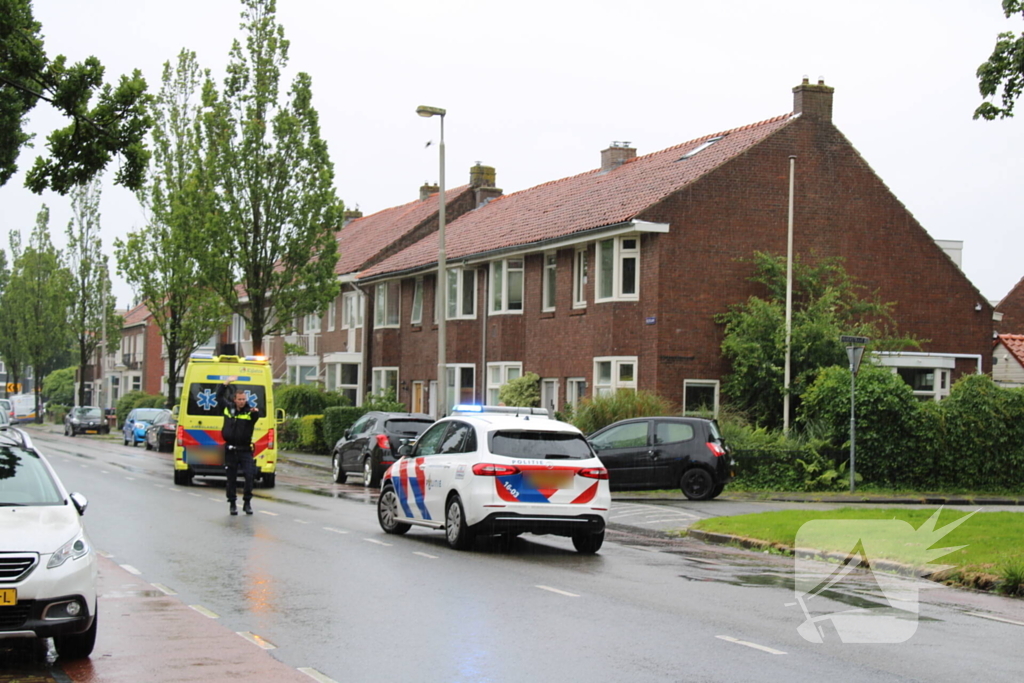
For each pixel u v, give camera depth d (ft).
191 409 81.20
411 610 33.58
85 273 203.62
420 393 135.54
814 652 28.45
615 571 42.78
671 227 94.94
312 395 142.61
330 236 121.19
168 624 31.07
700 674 25.86
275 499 71.82
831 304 95.91
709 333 95.55
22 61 49.49
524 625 31.48
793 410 92.68
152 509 62.69
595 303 100.22
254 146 116.98
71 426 194.18
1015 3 54.90
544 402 109.29
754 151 97.91
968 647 29.45
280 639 29.30
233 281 120.67
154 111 149.18
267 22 118.01
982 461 83.71
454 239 134.31
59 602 26.32
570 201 117.19
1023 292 166.40
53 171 51.26
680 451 74.23
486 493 46.65
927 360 100.99
